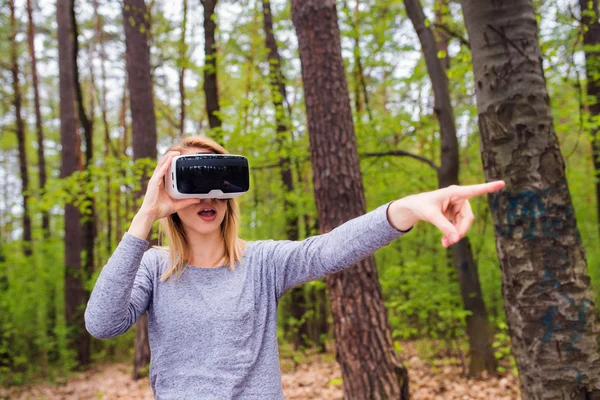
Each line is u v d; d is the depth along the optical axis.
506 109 2.39
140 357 7.43
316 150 3.88
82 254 10.19
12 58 11.27
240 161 1.32
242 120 6.14
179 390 1.26
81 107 9.22
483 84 2.47
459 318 5.75
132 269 1.22
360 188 3.87
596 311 2.29
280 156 6.19
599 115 5.13
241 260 1.39
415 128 6.11
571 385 2.22
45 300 9.99
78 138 11.62
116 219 12.04
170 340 1.29
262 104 6.80
